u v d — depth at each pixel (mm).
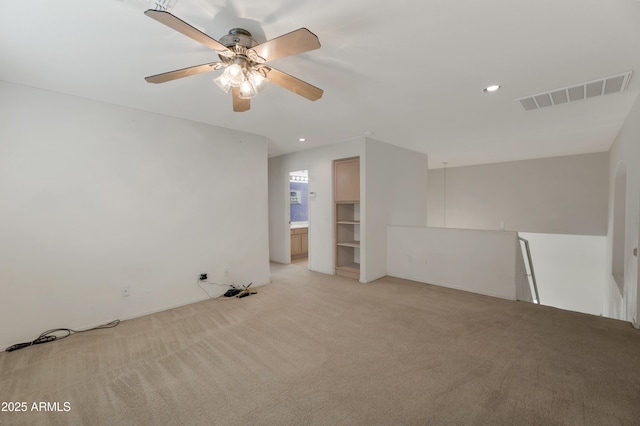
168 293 3324
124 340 2566
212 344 2486
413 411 1665
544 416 1608
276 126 3734
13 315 2426
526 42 1800
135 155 3061
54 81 2375
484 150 5273
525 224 6238
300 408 1704
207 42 1484
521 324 2846
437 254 4266
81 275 2754
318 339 2566
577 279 6188
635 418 1580
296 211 7168
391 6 1458
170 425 1581
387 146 4754
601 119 3348
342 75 2254
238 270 4000
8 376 2027
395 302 3527
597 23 1596
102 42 1791
